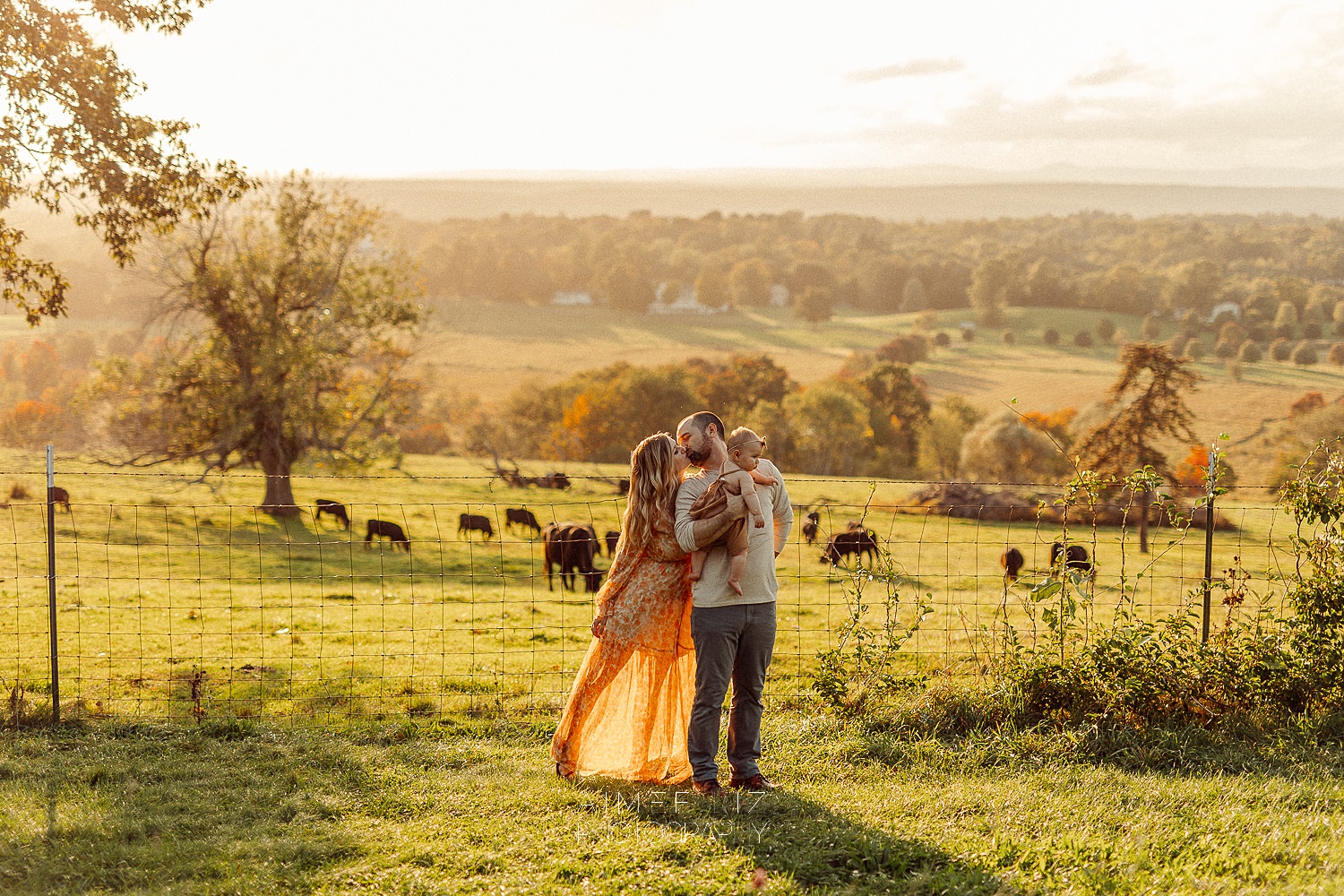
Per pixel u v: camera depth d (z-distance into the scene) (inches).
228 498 1284.4
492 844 183.3
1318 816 197.5
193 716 280.2
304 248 1284.4
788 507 221.9
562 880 168.7
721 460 216.1
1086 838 186.1
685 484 213.2
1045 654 271.3
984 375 5265.8
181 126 480.7
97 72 435.8
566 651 443.8
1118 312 7391.7
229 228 1242.6
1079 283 7770.7
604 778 222.2
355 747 248.5
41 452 1567.4
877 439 3356.3
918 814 201.0
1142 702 256.1
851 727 260.7
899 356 5561.0
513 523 1212.5
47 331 3287.4
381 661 402.6
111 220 480.1
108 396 1278.3
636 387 3075.8
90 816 195.9
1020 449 2258.9
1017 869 172.9
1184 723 255.3
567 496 1539.1
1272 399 4138.8
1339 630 270.8
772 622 215.5
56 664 267.7
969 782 223.5
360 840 185.5
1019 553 853.8
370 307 1291.8
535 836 187.0
